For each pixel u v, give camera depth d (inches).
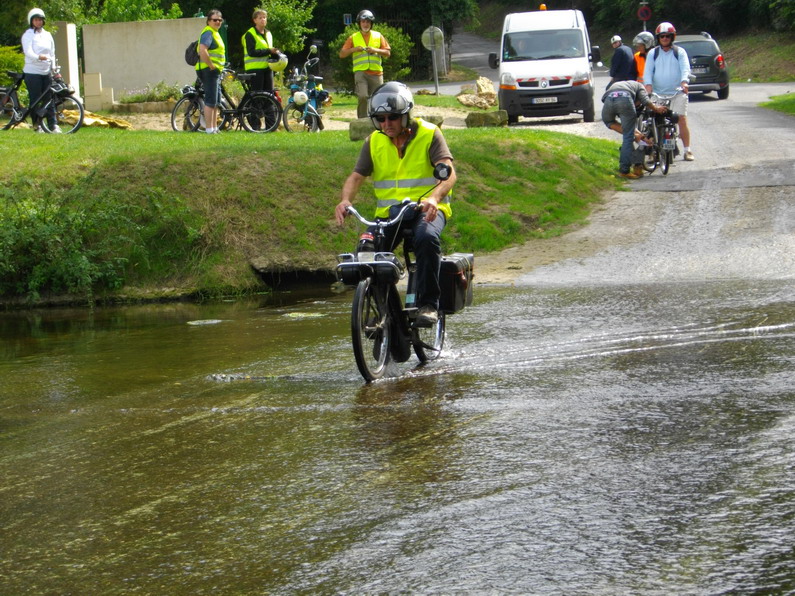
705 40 1368.1
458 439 233.3
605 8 2662.4
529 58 1063.6
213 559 172.9
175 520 192.9
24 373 349.7
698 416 238.7
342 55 913.5
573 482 199.2
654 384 271.6
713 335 328.5
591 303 404.8
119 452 242.4
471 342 346.9
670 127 701.9
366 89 912.3
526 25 1091.3
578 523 178.1
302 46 1638.8
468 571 161.2
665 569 157.9
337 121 1016.2
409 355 318.0
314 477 212.8
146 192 569.9
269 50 818.8
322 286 539.8
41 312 508.4
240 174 589.3
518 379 289.6
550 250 540.1
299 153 622.8
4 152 624.7
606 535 172.2
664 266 477.4
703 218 569.0
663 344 321.4
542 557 164.9
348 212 301.9
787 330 329.7
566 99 1027.9
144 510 199.6
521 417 248.4
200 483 214.1
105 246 546.3
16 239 530.6
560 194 635.5
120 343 402.3
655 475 199.9
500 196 619.2
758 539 167.2
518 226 579.8
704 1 2404.0
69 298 527.5
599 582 154.7
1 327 465.1
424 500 194.4
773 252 478.3
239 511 195.5
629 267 483.5
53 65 781.3
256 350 365.4
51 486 219.1
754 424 229.1
